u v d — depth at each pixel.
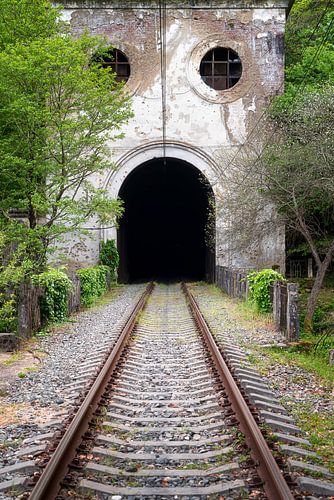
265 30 27.66
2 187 16.39
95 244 27.36
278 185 17.20
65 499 4.16
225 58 28.78
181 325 13.87
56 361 9.63
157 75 27.81
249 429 5.32
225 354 9.45
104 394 7.00
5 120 15.61
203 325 12.38
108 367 8.09
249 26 27.66
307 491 4.32
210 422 6.07
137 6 27.53
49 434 5.52
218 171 27.28
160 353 10.16
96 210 17.89
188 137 27.80
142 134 27.78
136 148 27.72
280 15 27.64
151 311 17.09
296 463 4.75
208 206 32.06
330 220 21.84
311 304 15.11
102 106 17.31
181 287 26.55
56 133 17.00
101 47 18.47
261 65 27.69
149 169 35.75
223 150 27.44
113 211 19.02
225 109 27.80
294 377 8.67
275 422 5.93
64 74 15.92
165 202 43.84
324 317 16.19
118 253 28.66
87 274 18.86
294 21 31.94
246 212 21.08
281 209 19.30
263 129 26.02
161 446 5.37
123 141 27.67
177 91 27.84
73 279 17.14
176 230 45.78
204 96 27.77
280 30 27.66
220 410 6.45
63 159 16.80
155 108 27.81
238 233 21.98
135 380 8.00
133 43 27.73
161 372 8.59
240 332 12.54
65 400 7.01
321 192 17.77
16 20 16.36
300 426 6.12
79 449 5.04
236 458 4.97
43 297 13.50
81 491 4.30
